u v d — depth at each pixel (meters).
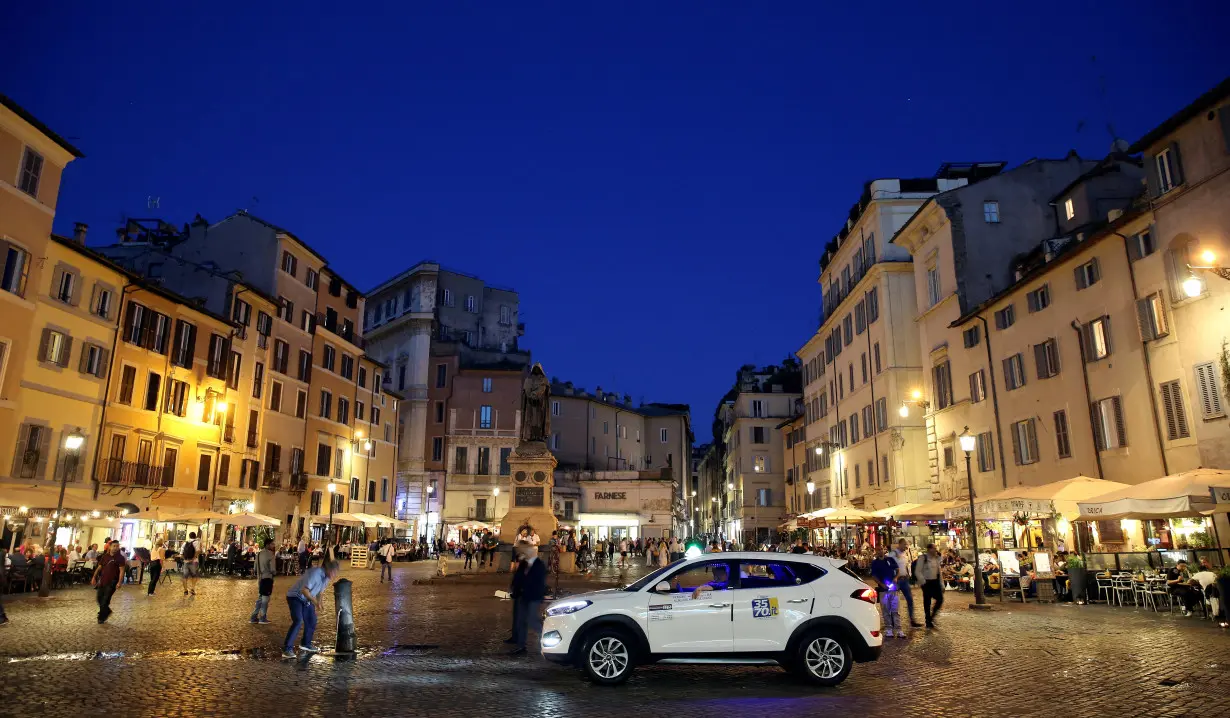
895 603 15.37
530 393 34.59
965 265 34.75
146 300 35.91
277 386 47.12
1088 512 19.75
